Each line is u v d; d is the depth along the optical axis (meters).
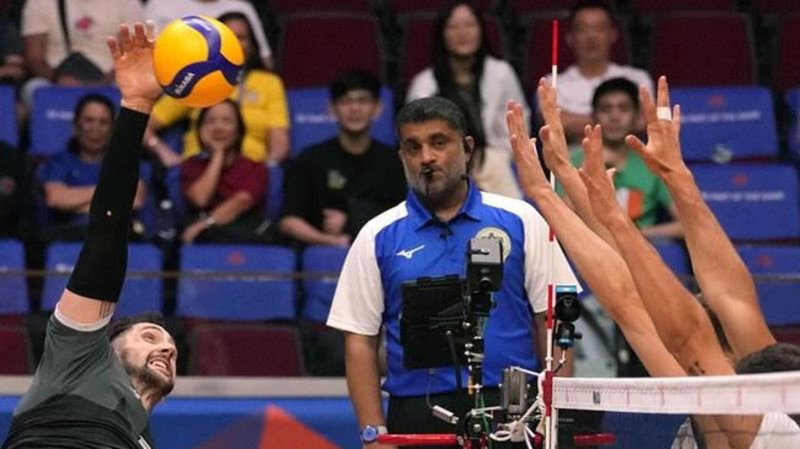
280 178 17.20
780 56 21.69
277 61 20.89
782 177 18.39
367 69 20.95
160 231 16.52
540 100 8.80
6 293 14.05
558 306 8.95
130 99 8.41
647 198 16.88
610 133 17.03
